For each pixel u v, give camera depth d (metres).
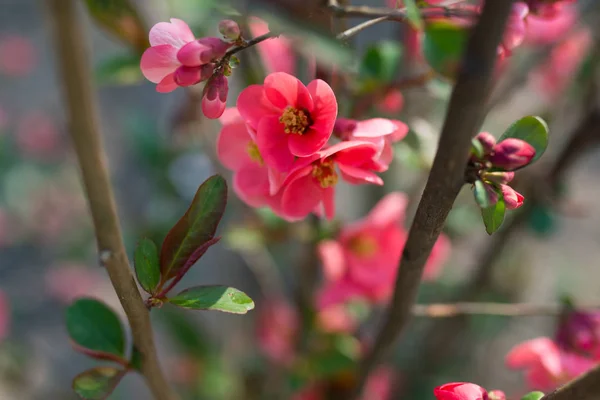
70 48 0.53
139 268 0.51
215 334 1.02
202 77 0.50
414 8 0.51
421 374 1.01
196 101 0.71
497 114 0.95
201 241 0.51
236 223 0.77
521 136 0.52
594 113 0.82
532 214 0.86
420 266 0.53
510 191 0.50
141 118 1.02
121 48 1.21
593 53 0.86
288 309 0.89
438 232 0.51
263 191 0.56
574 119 0.97
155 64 0.50
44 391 1.18
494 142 0.50
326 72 0.58
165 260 0.51
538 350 0.61
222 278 1.08
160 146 0.98
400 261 0.53
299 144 0.52
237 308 0.50
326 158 0.54
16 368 1.16
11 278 1.42
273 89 0.52
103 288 1.39
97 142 0.53
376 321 0.93
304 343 0.77
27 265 1.46
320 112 0.52
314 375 0.75
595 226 1.44
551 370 0.60
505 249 0.99
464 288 0.97
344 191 1.02
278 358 0.85
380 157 0.55
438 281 1.06
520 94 1.08
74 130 0.53
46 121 1.52
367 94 0.63
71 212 1.46
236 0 0.57
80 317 0.56
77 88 0.53
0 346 1.17
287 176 0.52
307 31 0.53
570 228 1.44
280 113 0.53
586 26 0.90
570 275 1.31
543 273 1.33
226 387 0.93
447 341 1.01
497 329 1.11
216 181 0.51
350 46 0.57
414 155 0.65
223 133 0.56
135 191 1.19
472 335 1.11
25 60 1.68
